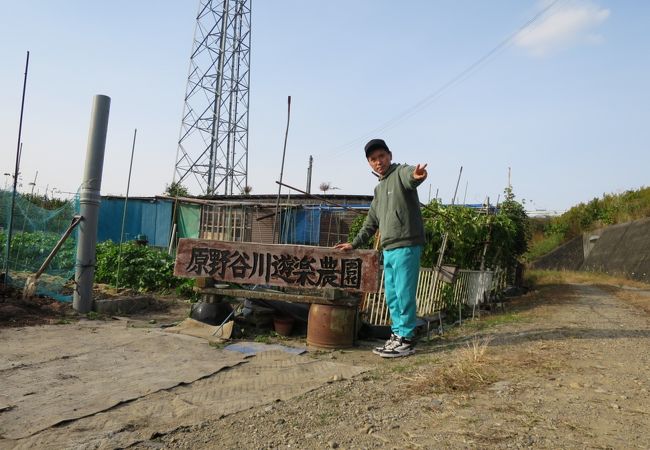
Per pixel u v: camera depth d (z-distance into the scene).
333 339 5.69
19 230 9.11
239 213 15.98
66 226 8.30
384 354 5.28
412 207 5.39
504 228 12.43
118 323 6.66
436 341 6.21
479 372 4.12
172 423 3.22
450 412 3.22
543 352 4.94
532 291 16.80
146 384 4.00
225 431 3.10
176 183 25.55
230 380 4.22
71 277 8.10
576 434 2.79
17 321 6.23
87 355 4.85
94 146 7.31
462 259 10.77
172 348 5.25
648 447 2.60
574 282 21.58
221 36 26.95
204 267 6.40
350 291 5.84
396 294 5.44
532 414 3.12
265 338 5.96
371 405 3.48
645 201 28.94
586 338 5.84
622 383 3.83
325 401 3.62
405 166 5.38
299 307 6.34
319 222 15.54
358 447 2.78
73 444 2.89
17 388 3.83
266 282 6.16
